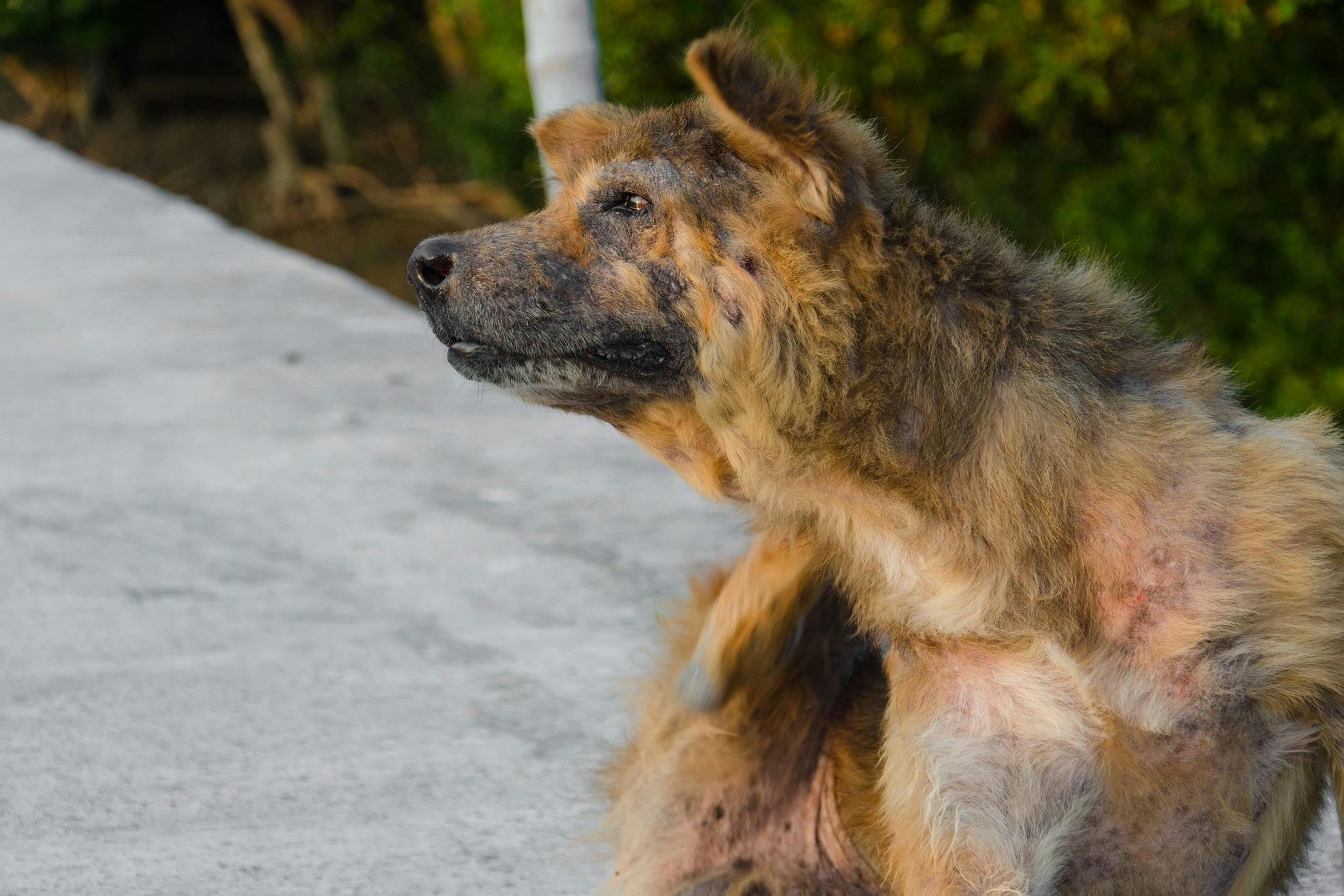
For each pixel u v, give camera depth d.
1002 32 10.44
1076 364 3.91
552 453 8.64
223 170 22.05
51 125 24.56
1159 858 3.81
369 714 5.76
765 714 4.49
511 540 7.37
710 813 4.57
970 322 3.90
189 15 24.38
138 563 7.23
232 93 24.64
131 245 13.95
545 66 7.89
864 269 3.93
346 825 5.04
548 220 4.26
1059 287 4.09
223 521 7.74
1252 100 10.20
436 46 19.00
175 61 24.66
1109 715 3.77
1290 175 10.21
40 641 6.42
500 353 4.22
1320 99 10.00
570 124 4.46
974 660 3.88
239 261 13.28
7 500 8.08
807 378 3.94
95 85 24.00
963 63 11.48
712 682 4.26
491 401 9.54
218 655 6.27
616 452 8.66
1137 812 3.78
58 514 7.86
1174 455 3.79
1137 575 3.75
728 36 4.07
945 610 3.84
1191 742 3.73
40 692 5.96
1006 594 3.80
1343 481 3.78
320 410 9.38
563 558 7.13
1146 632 3.75
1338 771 3.74
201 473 8.41
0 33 22.67
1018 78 10.88
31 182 16.94
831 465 3.96
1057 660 3.77
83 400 9.73
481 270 4.18
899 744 3.95
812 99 4.08
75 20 22.44
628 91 12.29
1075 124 11.53
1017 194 11.74
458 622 6.53
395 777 5.33
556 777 5.30
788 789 4.55
